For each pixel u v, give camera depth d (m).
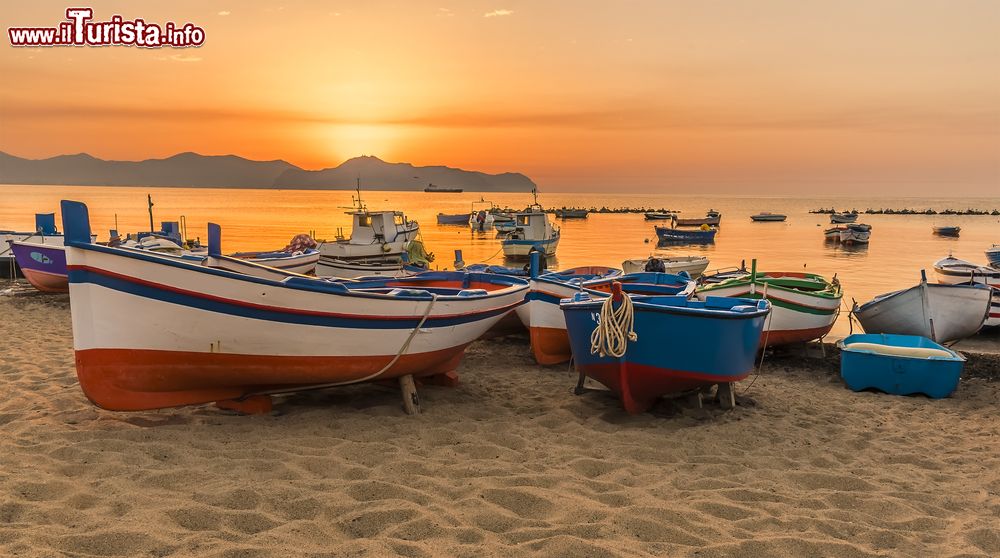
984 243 56.69
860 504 5.29
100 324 5.91
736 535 4.55
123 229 54.12
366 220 33.59
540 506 4.93
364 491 5.05
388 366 7.35
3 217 64.94
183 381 6.43
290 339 6.61
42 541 3.89
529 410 8.01
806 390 9.87
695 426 7.49
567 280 13.38
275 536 4.16
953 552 4.41
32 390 7.76
